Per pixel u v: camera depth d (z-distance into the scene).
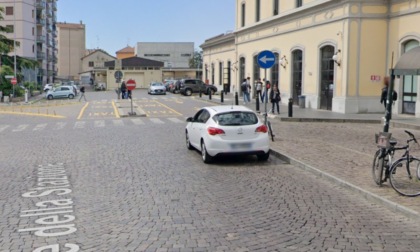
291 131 19.17
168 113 30.34
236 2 45.78
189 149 14.73
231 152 12.19
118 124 23.47
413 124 20.41
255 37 41.28
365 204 8.20
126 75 86.81
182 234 6.51
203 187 9.60
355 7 26.05
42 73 94.31
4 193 9.12
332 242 6.18
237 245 6.05
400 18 25.02
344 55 26.59
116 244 6.11
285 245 6.06
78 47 128.75
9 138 18.28
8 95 50.66
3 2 81.69
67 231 6.70
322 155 12.96
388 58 26.12
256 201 8.42
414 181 8.75
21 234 6.58
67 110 34.25
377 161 9.34
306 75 31.64
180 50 120.06
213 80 61.28
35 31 87.38
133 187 9.59
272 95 27.03
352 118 23.50
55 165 12.20
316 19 30.02
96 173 11.11
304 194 8.96
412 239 6.32
